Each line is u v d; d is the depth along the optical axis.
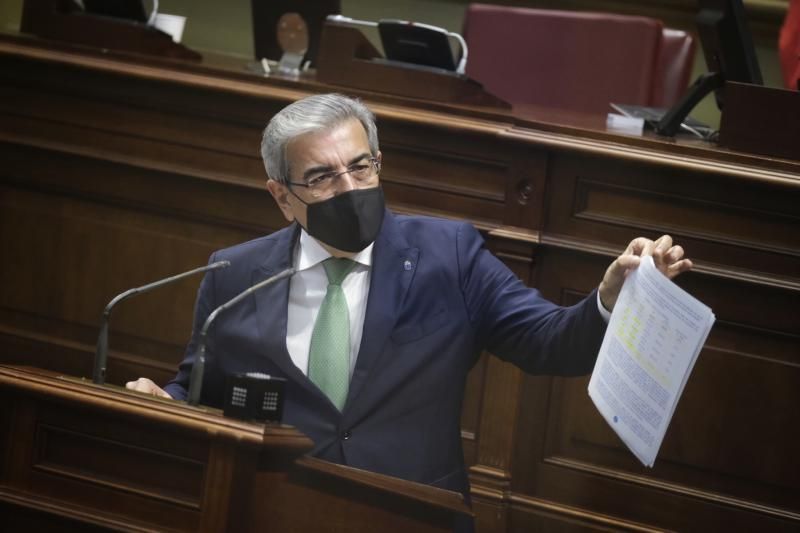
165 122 12.58
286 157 8.55
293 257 9.03
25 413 7.41
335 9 14.13
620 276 7.87
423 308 8.83
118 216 12.91
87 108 12.84
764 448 10.95
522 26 16.06
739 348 10.98
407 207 11.80
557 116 13.16
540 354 8.59
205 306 9.20
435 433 8.70
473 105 12.58
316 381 8.74
